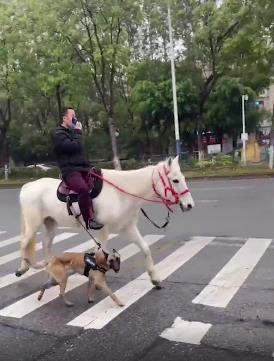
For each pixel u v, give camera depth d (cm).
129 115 4338
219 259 834
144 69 3806
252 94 3788
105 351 493
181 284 707
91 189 693
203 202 1541
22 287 738
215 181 2361
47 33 2909
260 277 718
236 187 1919
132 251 930
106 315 596
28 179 3422
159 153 4372
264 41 2559
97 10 2753
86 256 631
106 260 621
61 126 709
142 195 696
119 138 4519
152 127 4034
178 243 983
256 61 2794
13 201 1964
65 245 1032
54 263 650
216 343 498
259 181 2156
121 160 3844
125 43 3167
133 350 492
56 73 3030
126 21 2975
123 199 692
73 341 523
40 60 3198
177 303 626
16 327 572
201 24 2909
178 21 3225
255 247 903
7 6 3141
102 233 709
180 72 3716
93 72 3089
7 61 3203
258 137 4528
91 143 4634
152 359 470
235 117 3966
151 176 691
